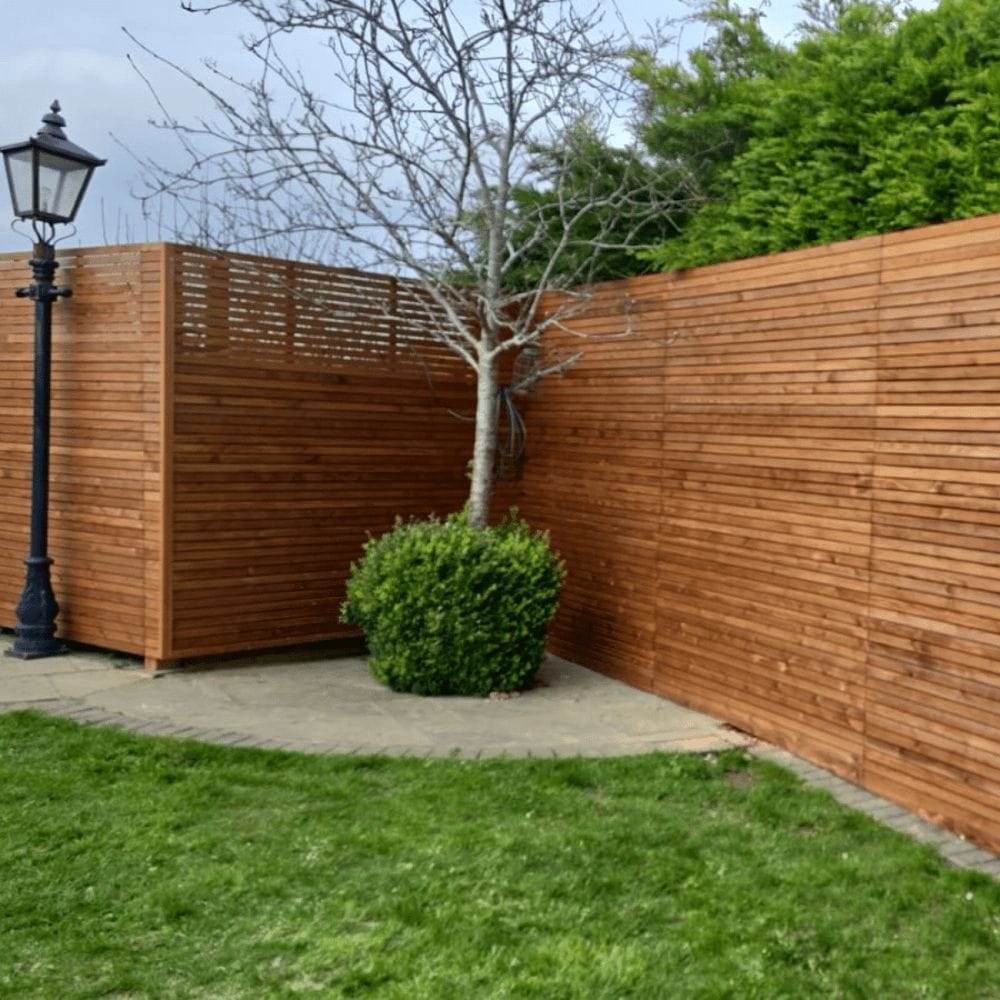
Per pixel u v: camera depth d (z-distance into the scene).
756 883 4.10
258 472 7.61
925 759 4.92
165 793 4.85
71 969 3.42
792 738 5.80
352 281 7.96
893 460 5.13
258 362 7.56
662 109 8.82
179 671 7.34
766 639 6.01
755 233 7.20
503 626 6.91
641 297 7.10
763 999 3.32
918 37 6.93
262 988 3.33
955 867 4.35
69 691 6.68
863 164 6.79
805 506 5.72
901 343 5.09
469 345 8.53
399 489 8.30
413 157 7.80
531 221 8.69
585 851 4.31
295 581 7.83
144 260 7.24
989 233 4.63
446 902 3.87
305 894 3.92
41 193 7.27
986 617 4.60
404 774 5.18
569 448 7.90
